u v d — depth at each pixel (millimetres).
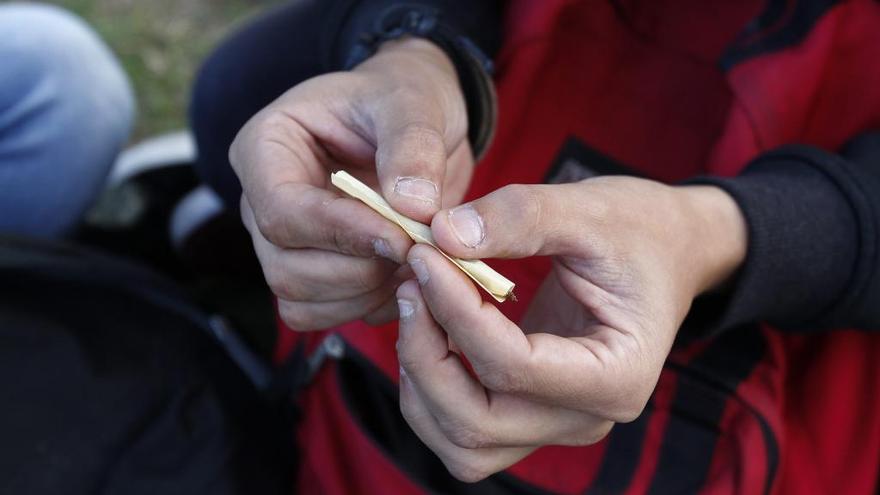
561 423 393
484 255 361
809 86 483
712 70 512
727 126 488
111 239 813
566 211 373
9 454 516
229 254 801
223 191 626
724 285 437
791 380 498
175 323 577
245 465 541
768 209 427
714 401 462
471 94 460
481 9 520
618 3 521
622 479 462
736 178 444
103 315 565
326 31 521
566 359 366
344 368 508
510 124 516
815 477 469
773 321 464
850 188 445
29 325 545
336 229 379
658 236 393
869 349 485
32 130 656
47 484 516
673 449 461
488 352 361
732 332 481
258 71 580
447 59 462
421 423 404
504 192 367
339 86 425
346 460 506
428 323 369
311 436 519
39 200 671
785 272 430
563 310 425
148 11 1016
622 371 374
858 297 442
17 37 661
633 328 380
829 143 509
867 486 465
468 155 467
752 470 443
